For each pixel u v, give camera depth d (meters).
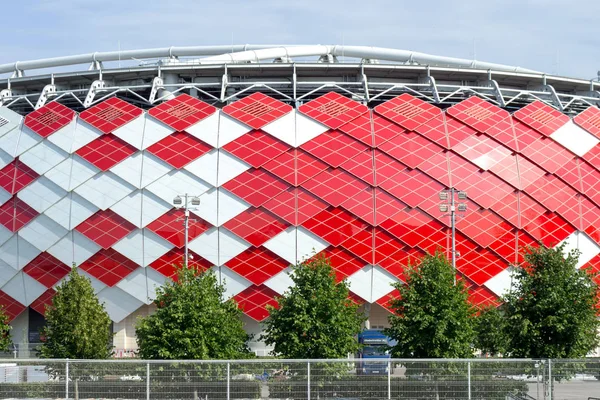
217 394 32.47
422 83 67.00
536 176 59.91
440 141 58.97
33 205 60.00
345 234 56.72
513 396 31.95
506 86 69.50
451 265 45.41
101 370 32.94
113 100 60.81
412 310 40.25
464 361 32.62
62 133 60.69
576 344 38.19
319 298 40.66
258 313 56.84
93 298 47.81
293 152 57.88
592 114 63.72
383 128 58.88
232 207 57.22
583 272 39.03
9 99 66.75
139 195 58.12
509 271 58.34
